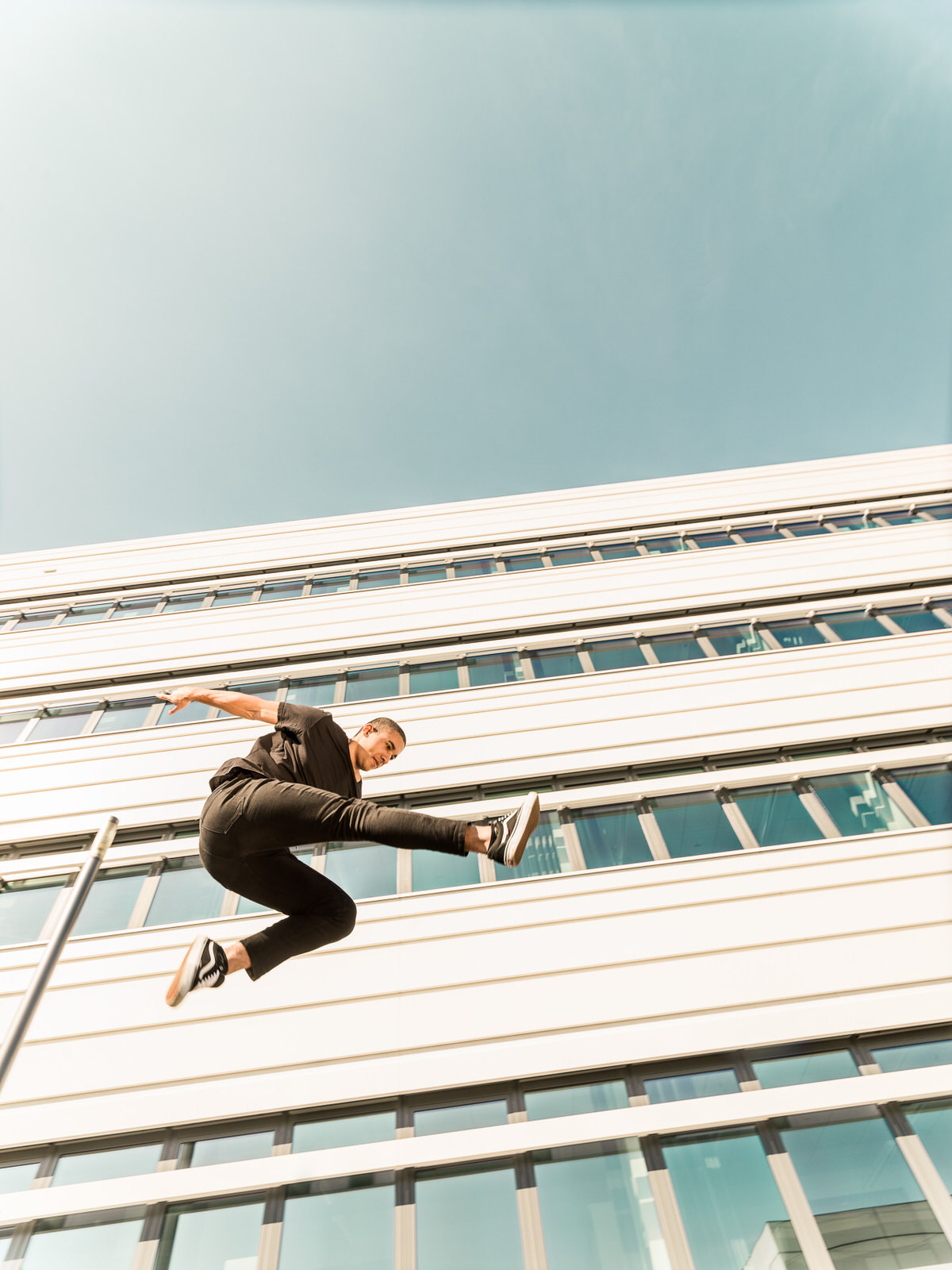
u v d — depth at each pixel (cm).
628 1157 553
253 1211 545
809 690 976
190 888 815
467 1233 520
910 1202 509
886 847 758
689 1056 605
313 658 1174
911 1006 614
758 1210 516
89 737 1033
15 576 1457
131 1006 676
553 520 1481
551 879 759
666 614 1178
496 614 1210
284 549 1485
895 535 1288
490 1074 596
